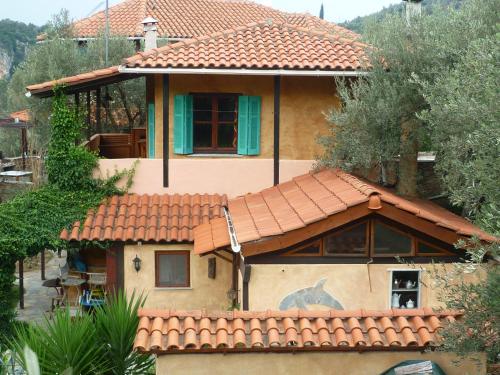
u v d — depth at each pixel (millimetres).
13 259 15859
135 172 17547
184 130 18062
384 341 10109
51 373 10375
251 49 17469
